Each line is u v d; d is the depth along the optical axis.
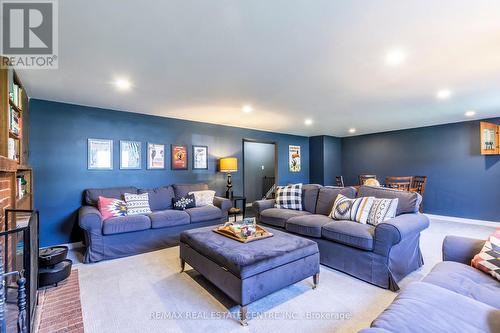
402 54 2.16
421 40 1.93
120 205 3.49
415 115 4.58
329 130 6.26
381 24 1.72
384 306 2.04
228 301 2.12
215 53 2.13
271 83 2.85
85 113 3.79
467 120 5.11
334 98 3.45
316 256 2.34
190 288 2.34
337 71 2.52
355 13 1.60
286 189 4.02
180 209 4.02
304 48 2.06
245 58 2.22
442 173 5.49
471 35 1.86
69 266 2.50
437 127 5.56
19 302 1.28
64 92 3.13
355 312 1.96
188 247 2.56
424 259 2.99
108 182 3.97
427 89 3.07
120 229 3.14
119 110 4.07
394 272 2.33
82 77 2.63
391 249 2.31
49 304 2.05
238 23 1.70
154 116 4.46
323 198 3.61
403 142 6.13
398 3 1.50
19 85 2.64
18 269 2.09
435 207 5.59
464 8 1.55
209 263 2.19
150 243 3.39
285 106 3.86
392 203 2.73
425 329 1.06
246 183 7.87
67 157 3.63
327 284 2.42
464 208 5.19
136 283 2.45
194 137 4.96
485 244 1.74
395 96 3.36
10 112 2.24
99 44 1.96
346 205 3.05
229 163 5.05
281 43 1.97
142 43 1.95
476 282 1.51
